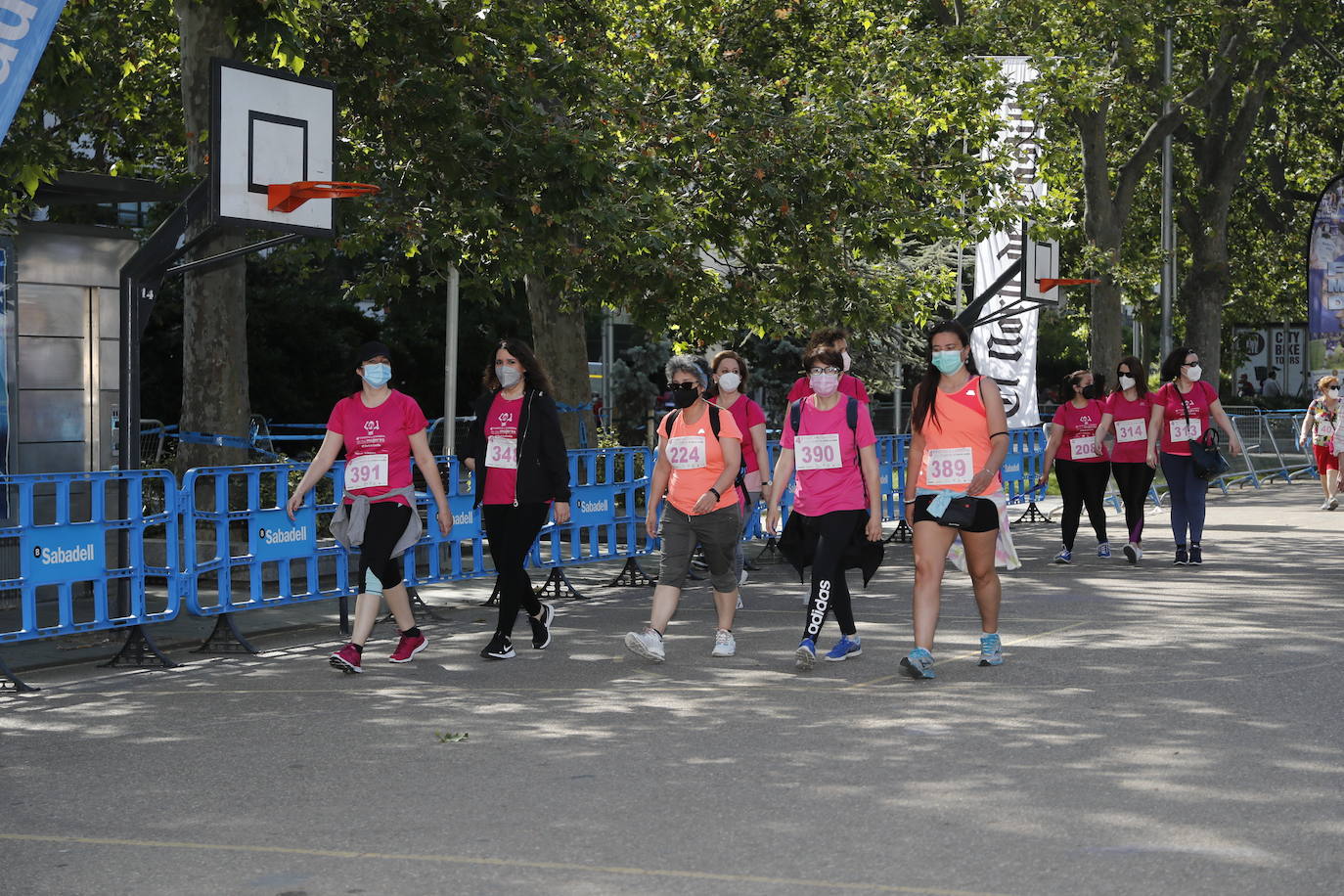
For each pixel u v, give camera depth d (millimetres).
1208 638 11516
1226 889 5445
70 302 15625
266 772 7641
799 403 10711
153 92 20062
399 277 19984
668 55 20094
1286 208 48281
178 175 17250
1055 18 27766
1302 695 9156
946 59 22906
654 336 20688
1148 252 44656
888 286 22516
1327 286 31453
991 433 9742
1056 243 25047
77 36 15586
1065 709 8805
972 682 9766
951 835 6184
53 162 14461
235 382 17266
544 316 22578
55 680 10789
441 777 7422
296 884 5707
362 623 10742
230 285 17250
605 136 17516
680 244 19297
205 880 5793
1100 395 17328
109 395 15953
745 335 30062
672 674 10352
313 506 12594
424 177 17250
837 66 22078
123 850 6254
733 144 18938
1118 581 15367
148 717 9297
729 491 10828
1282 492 29875
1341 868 5691
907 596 14516
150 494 14734
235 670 11094
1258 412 32719
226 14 14906
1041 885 5512
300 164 13531
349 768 7676
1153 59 34531
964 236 22266
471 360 42031
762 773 7348
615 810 6688
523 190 17016
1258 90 40875
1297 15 36906
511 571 11250
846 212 19812
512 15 16531
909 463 9953
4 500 13891
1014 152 24703
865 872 5707
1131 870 5680
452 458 14164
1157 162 43906
